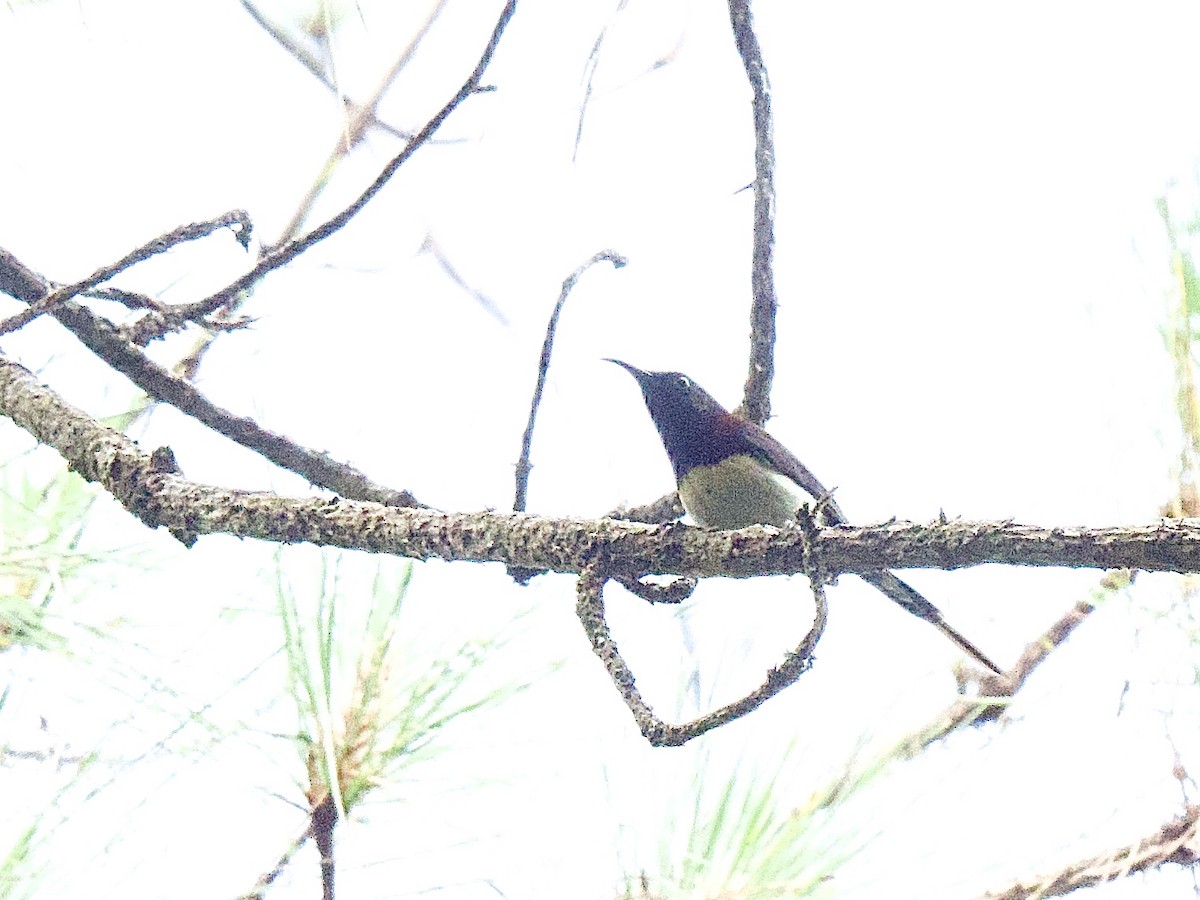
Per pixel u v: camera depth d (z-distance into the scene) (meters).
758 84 6.93
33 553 4.44
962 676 5.22
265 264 5.95
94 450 4.95
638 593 4.59
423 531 4.57
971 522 4.11
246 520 4.61
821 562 4.24
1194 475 5.02
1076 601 5.34
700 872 4.02
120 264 5.71
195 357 6.87
